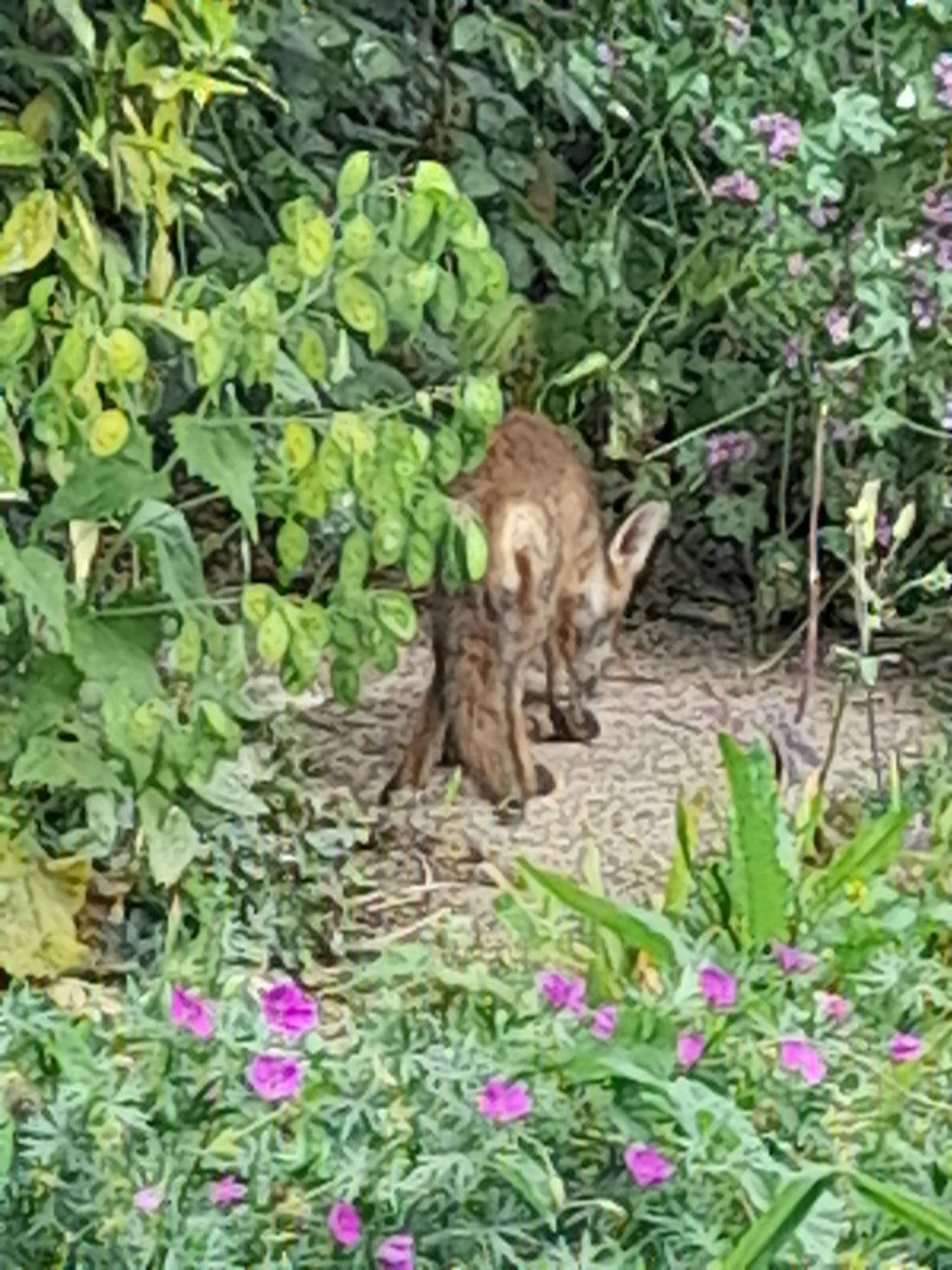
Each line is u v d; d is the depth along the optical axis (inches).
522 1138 122.7
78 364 156.6
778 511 257.9
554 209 248.1
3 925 162.7
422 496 171.2
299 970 171.6
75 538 162.7
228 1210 119.7
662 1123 125.3
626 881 194.4
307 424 166.1
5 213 167.8
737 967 141.6
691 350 255.9
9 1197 118.5
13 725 163.8
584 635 217.9
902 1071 137.8
